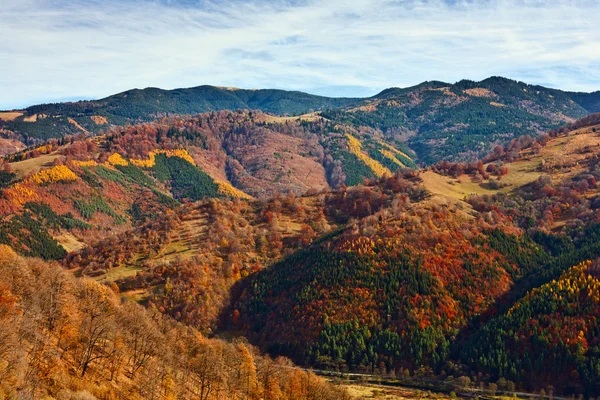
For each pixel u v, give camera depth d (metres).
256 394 138.25
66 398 95.19
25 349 99.62
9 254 146.12
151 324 150.12
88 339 118.56
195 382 130.00
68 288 140.00
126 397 109.00
